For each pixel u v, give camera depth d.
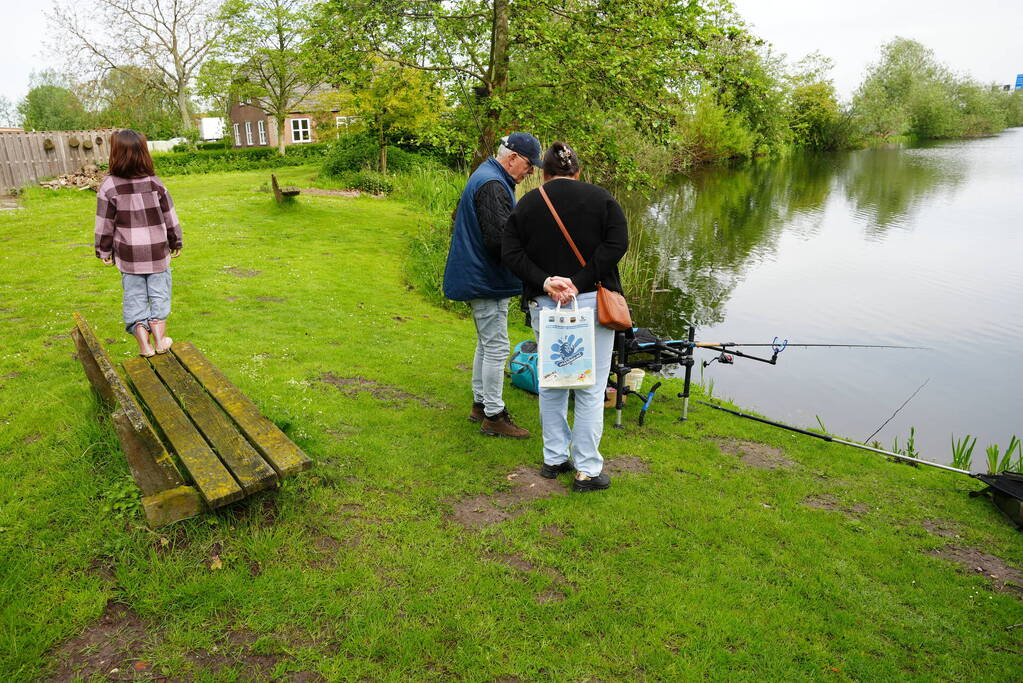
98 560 2.83
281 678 2.36
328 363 5.84
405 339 7.03
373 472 3.85
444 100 14.55
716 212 23.91
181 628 2.54
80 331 3.78
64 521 3.04
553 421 3.89
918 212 24.25
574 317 3.40
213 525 3.04
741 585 3.09
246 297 8.08
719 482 4.23
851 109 59.66
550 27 11.54
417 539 3.24
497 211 3.90
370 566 3.00
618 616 2.81
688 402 5.68
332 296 8.57
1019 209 24.84
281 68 33.31
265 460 3.16
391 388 5.37
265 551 2.96
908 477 4.64
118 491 3.18
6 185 18.34
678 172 37.69
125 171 4.32
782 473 4.49
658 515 3.69
